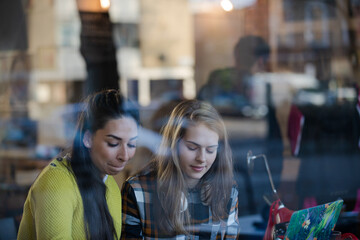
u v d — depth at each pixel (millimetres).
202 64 4566
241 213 2105
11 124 3439
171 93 3656
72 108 3037
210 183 1631
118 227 1563
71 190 1438
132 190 1593
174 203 1589
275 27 4988
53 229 1394
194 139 1577
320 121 2770
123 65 3791
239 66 4031
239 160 2283
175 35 5137
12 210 2250
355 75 3635
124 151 1517
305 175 2514
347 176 2584
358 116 2820
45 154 2791
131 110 1558
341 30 4309
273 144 2840
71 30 3857
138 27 4691
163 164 1607
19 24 4367
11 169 2703
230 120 3451
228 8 5395
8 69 4102
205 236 1630
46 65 3871
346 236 1747
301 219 1526
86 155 1501
